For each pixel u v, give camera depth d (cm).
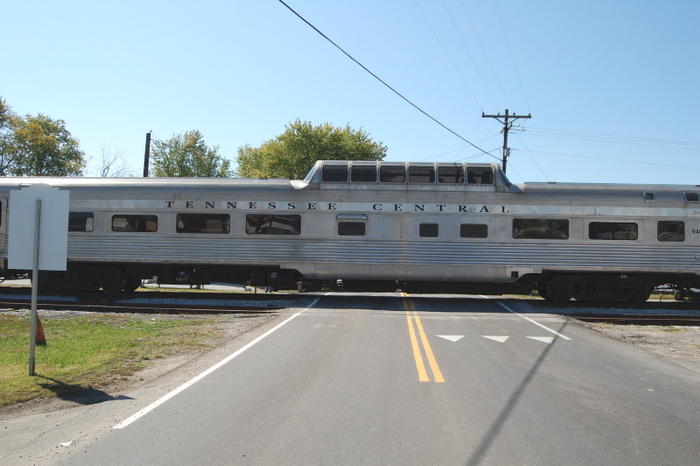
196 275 1683
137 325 1167
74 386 662
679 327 1294
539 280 1706
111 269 1686
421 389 665
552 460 445
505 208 1609
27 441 480
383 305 1612
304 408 581
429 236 1616
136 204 1650
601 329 1223
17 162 4794
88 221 1658
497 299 1842
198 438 489
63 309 1410
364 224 1625
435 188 1627
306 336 1038
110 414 559
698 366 840
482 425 532
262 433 502
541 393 656
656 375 766
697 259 1592
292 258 1623
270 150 5012
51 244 700
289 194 1641
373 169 1650
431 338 1035
